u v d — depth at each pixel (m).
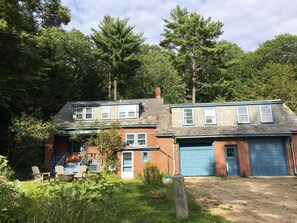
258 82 38.50
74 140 23.36
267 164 19.88
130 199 9.90
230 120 21.88
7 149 20.78
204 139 20.92
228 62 39.59
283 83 34.38
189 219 7.23
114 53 35.34
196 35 39.00
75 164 21.55
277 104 21.64
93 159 21.67
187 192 12.20
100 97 41.41
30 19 16.72
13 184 4.81
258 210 8.59
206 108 22.47
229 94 40.97
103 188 4.20
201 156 21.05
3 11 12.58
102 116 24.45
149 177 12.43
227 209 8.66
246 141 20.25
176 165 20.45
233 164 20.19
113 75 39.59
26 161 20.88
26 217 4.16
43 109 28.30
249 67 47.75
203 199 10.47
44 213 4.15
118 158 21.38
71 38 41.66
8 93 20.23
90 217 4.44
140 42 37.06
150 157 21.06
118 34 35.94
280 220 7.45
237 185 14.59
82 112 24.78
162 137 21.16
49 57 28.08
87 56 42.31
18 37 12.74
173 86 38.84
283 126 20.53
